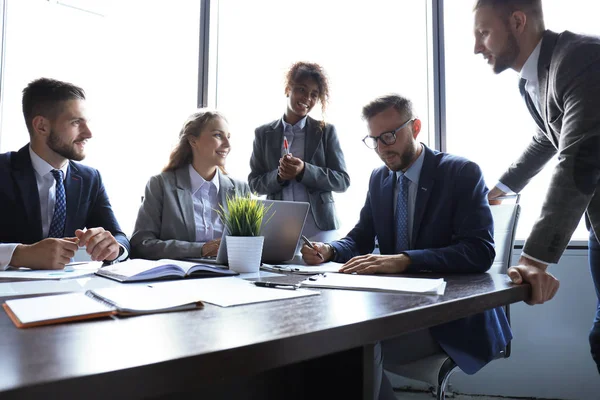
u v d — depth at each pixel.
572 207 1.11
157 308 0.66
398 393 2.39
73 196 1.79
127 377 0.40
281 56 2.68
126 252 1.57
